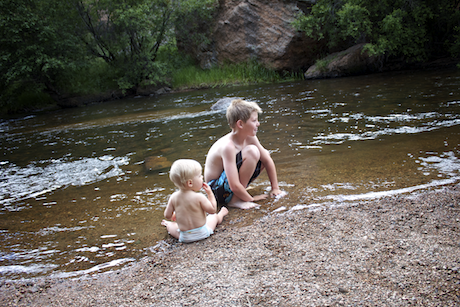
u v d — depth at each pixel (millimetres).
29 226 3352
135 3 14305
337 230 2621
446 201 2904
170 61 16953
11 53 12844
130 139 6695
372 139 4922
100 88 14906
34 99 14680
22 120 11383
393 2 12562
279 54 14422
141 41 14953
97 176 4707
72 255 2740
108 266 2531
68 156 5945
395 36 12016
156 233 2969
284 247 2469
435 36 13531
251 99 9766
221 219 3035
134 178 4445
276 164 4344
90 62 14719
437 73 10734
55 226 3299
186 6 15031
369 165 3910
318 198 3217
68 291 2268
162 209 3432
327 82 11852
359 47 13203
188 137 6277
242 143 3314
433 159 3881
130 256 2639
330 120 6340
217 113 8469
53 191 4309
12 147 7199
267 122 6750
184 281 2203
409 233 2484
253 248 2508
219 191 3326
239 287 2066
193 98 11820
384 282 1984
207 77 15250
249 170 3248
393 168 3742
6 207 3916
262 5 14539
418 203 2916
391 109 6641
